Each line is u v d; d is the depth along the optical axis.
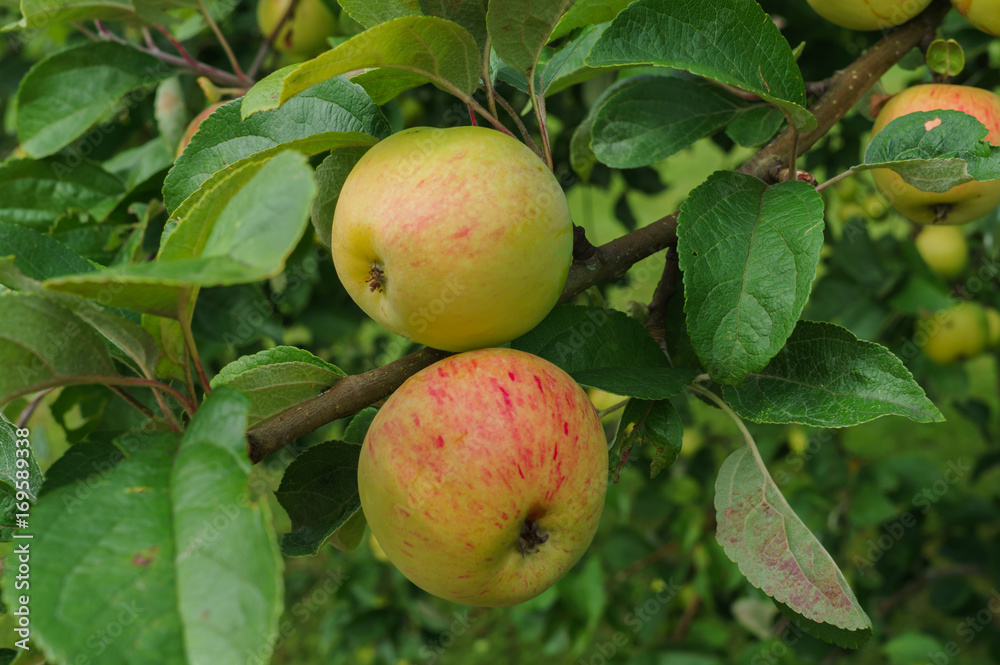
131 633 0.29
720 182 0.38
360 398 0.37
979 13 0.44
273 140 0.40
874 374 0.37
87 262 0.37
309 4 0.72
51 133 0.54
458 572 0.36
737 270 0.36
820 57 0.70
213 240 0.31
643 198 2.30
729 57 0.37
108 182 0.56
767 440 0.93
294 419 0.36
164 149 0.64
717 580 0.87
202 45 0.82
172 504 0.30
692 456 1.02
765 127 0.48
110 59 0.56
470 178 0.35
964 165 0.37
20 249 0.36
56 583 0.29
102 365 0.34
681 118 0.48
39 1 0.51
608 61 0.36
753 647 0.82
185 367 0.36
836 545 0.90
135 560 0.30
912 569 0.98
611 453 0.39
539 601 0.84
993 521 0.91
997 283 0.90
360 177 0.36
